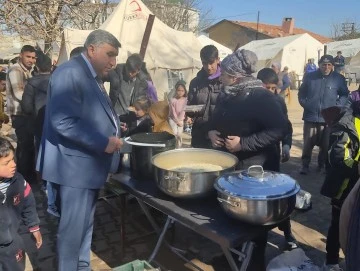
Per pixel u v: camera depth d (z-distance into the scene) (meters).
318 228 3.63
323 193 2.58
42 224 3.74
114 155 2.56
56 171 2.31
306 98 5.29
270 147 2.54
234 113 2.46
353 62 27.16
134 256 3.09
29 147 4.75
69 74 2.20
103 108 2.34
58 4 6.20
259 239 2.25
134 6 8.21
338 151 2.42
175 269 2.90
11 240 2.22
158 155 2.34
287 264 2.48
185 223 1.97
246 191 1.76
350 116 2.38
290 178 1.93
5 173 2.13
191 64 8.80
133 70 4.21
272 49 28.97
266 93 2.37
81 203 2.37
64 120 2.17
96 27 8.64
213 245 3.28
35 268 2.94
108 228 3.59
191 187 2.01
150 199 2.24
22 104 4.20
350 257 1.34
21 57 4.86
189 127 8.80
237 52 2.45
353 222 1.36
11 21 5.58
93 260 3.05
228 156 2.34
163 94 8.49
